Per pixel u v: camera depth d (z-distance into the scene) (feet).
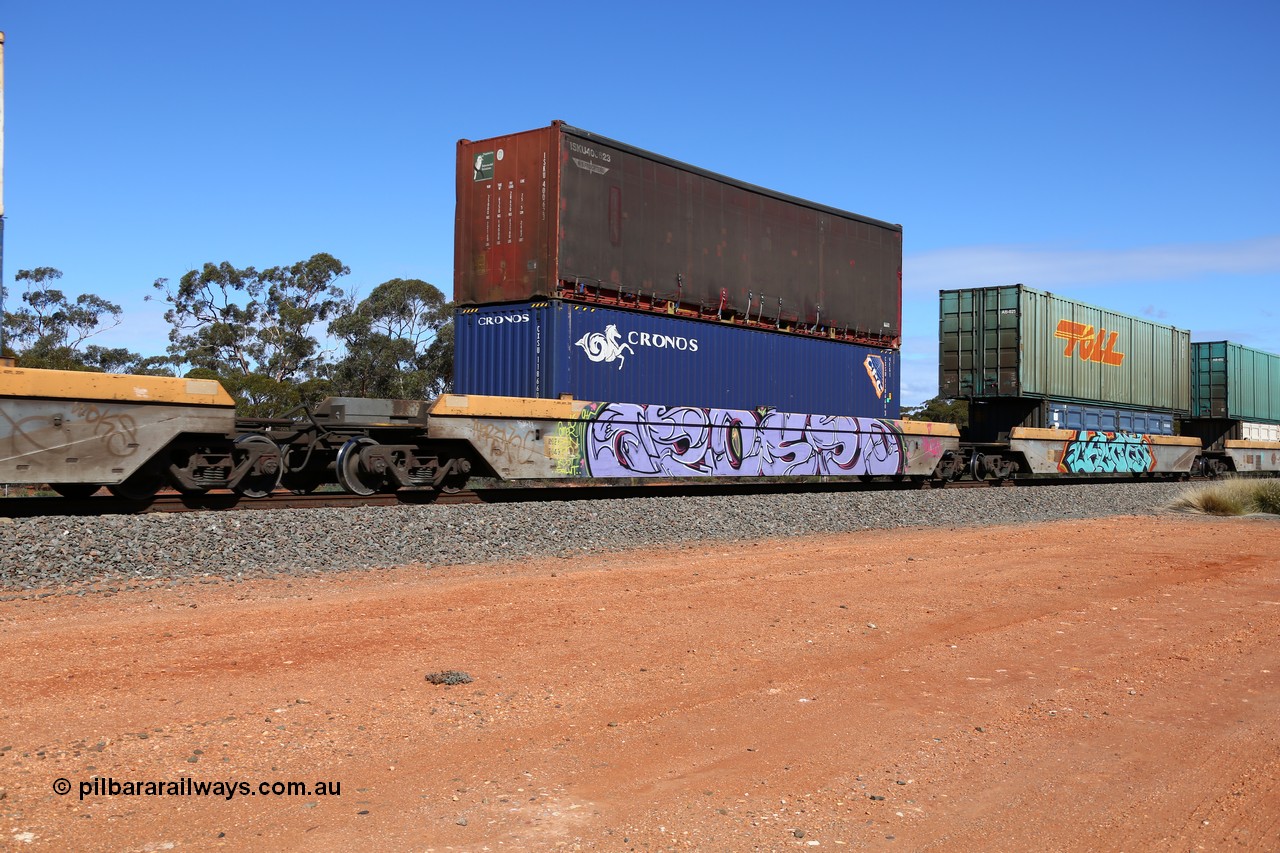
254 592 27.50
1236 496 66.69
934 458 80.38
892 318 77.61
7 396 35.50
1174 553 41.83
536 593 28.27
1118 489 84.07
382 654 20.57
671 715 17.12
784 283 67.67
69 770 13.84
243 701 17.03
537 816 12.79
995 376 87.81
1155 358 109.09
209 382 40.96
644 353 57.98
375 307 137.80
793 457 67.05
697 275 61.46
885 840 12.33
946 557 39.01
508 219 55.67
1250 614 27.68
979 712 17.78
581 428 54.44
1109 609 28.19
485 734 15.88
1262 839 12.59
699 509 49.62
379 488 48.83
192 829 12.19
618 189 56.85
